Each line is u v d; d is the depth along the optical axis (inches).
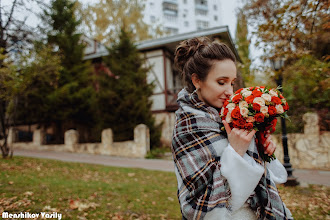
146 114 474.3
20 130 636.1
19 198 157.3
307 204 169.6
